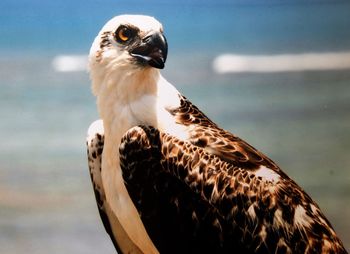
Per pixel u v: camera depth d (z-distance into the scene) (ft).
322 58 137.59
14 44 154.71
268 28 179.01
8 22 172.55
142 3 193.26
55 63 133.90
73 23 175.22
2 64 132.46
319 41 158.61
